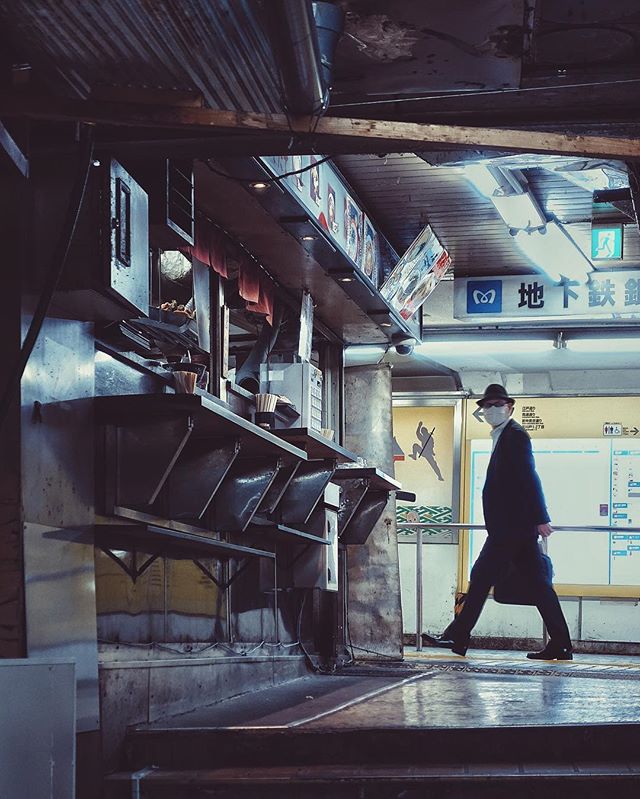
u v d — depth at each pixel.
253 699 6.27
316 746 4.62
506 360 11.80
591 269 9.76
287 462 6.75
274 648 7.65
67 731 3.40
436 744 4.59
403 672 8.36
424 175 7.84
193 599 6.02
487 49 4.34
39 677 3.21
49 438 4.32
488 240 9.34
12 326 4.17
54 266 3.99
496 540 8.58
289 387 7.74
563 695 6.21
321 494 7.25
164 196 4.84
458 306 10.19
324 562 7.96
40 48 3.56
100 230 4.30
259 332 8.62
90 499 4.63
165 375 5.65
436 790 4.25
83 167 4.05
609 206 8.04
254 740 4.65
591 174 7.57
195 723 5.04
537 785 4.24
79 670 4.38
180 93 3.87
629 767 4.43
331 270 7.57
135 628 5.17
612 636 11.69
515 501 8.52
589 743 4.64
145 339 5.30
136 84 3.81
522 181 7.98
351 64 4.46
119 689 4.75
